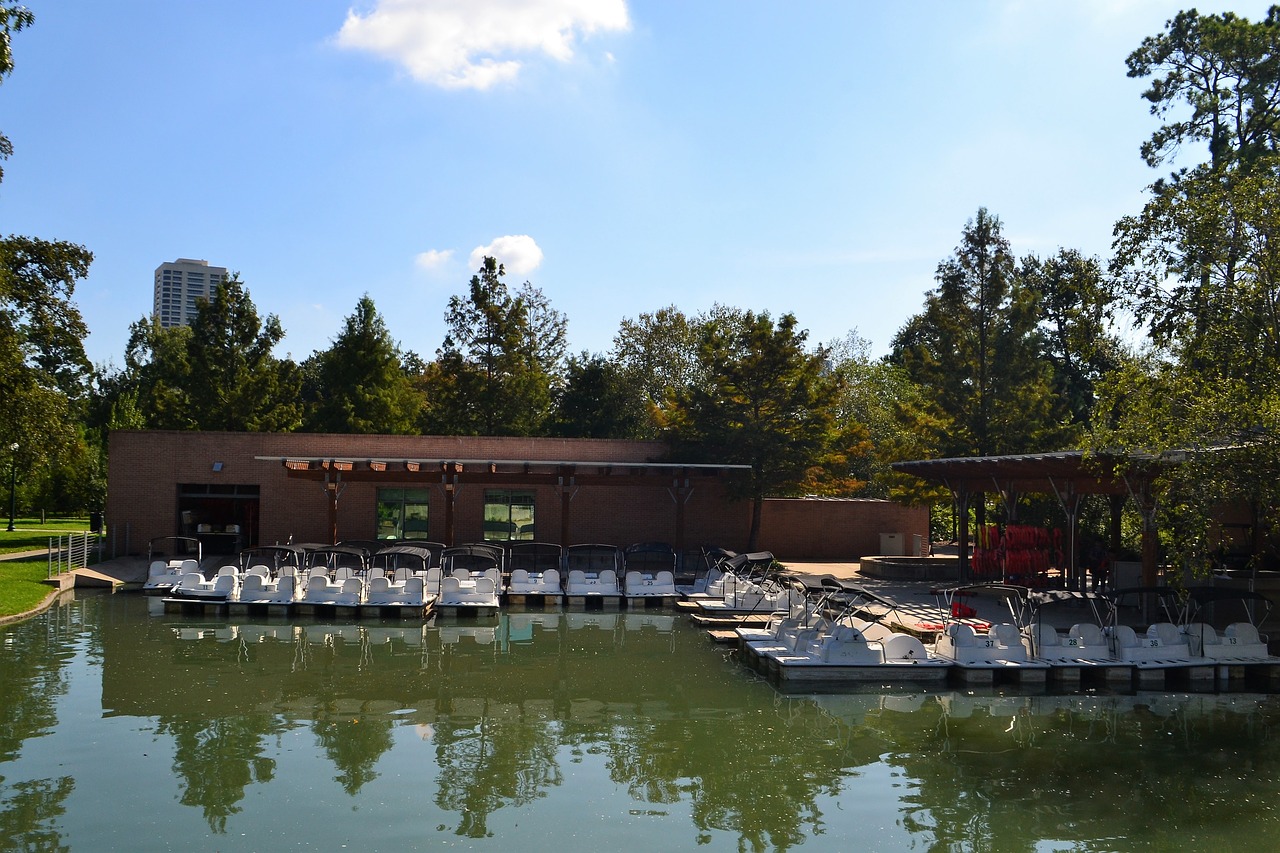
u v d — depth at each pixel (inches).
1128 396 698.2
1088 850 362.6
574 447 1355.8
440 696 596.1
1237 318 666.8
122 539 1269.7
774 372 1300.4
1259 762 470.6
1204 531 620.4
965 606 791.1
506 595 1013.2
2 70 836.0
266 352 1929.1
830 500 1429.6
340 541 1262.3
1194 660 646.5
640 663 708.0
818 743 500.1
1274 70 1197.1
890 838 372.8
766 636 757.3
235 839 360.2
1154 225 720.3
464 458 1336.1
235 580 941.2
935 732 522.9
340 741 493.4
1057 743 502.9
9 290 1047.6
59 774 433.7
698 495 1378.0
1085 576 925.8
